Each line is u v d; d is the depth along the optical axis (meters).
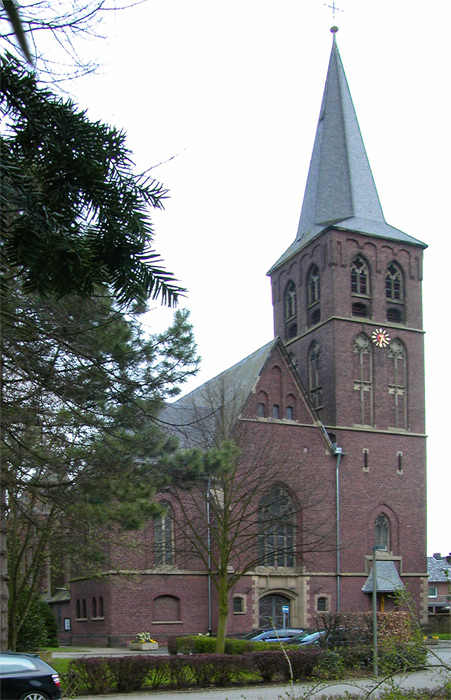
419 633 11.70
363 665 28.38
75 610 50.62
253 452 46.97
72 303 17.25
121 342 19.41
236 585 47.91
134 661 24.00
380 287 58.06
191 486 23.52
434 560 93.38
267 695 22.53
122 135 7.07
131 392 19.69
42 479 22.64
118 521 21.27
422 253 60.19
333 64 66.19
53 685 16.78
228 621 47.31
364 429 54.62
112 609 45.56
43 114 6.84
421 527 54.69
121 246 7.56
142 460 22.25
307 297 59.62
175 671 24.56
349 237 57.78
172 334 21.28
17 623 32.62
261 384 52.25
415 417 56.78
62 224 7.33
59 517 24.06
